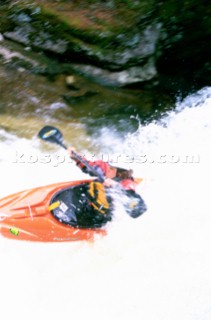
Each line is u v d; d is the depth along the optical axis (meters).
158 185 17.52
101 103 20.95
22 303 15.09
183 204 16.88
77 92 21.14
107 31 20.08
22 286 15.41
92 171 16.44
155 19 19.75
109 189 16.52
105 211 16.44
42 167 18.64
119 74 21.02
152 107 20.94
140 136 19.95
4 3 21.23
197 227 16.25
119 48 20.27
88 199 16.59
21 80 21.28
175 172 18.09
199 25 19.62
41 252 16.08
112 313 14.75
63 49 20.89
